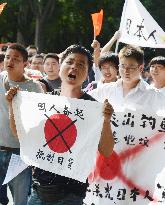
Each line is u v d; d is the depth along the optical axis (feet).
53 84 51.16
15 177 37.70
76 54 28.04
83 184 27.73
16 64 37.68
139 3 51.52
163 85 46.34
